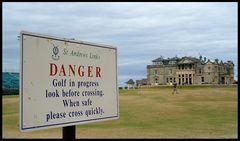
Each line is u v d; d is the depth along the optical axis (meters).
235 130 17.66
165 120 23.78
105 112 7.59
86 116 7.14
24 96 5.93
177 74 175.88
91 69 7.29
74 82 6.91
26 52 6.00
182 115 28.11
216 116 26.75
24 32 5.98
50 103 6.40
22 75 5.92
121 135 15.80
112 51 7.83
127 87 137.50
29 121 6.00
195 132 17.02
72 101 6.85
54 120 6.46
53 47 6.49
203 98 58.31
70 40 6.83
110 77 7.76
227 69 176.12
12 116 25.41
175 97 62.38
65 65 6.72
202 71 173.00
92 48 7.32
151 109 34.31
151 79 183.00
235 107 36.56
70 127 6.87
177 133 16.67
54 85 6.49
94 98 7.34
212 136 15.32
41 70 6.25
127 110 33.44
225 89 100.25
